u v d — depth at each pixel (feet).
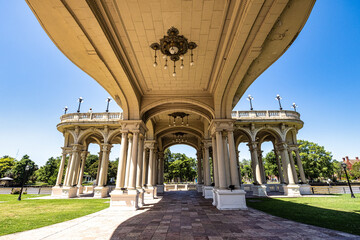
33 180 150.71
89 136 63.87
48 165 136.36
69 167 56.65
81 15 16.47
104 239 14.26
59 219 21.95
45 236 15.02
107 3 16.53
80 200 44.86
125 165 33.01
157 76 29.86
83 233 15.94
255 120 56.13
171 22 19.06
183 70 28.25
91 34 18.92
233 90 31.22
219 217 22.47
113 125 56.80
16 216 24.07
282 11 17.08
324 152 101.35
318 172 98.12
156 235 15.29
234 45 20.31
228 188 30.81
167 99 34.88
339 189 68.80
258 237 14.42
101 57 22.26
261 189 52.39
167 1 16.63
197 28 19.84
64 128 59.11
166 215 24.11
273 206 31.09
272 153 119.03
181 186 84.38
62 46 21.01
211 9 17.54
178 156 163.73
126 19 18.60
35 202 40.75
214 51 23.68
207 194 46.96
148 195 45.24
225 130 33.94
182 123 54.29
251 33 19.39
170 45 21.39
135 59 25.27
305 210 26.32
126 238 14.52
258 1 14.84
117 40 21.04
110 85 30.12
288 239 13.79
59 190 54.60
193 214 24.63
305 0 16.17
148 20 18.78
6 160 147.02
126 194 29.84
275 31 19.72
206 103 34.94
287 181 54.65
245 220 20.62
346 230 15.75
